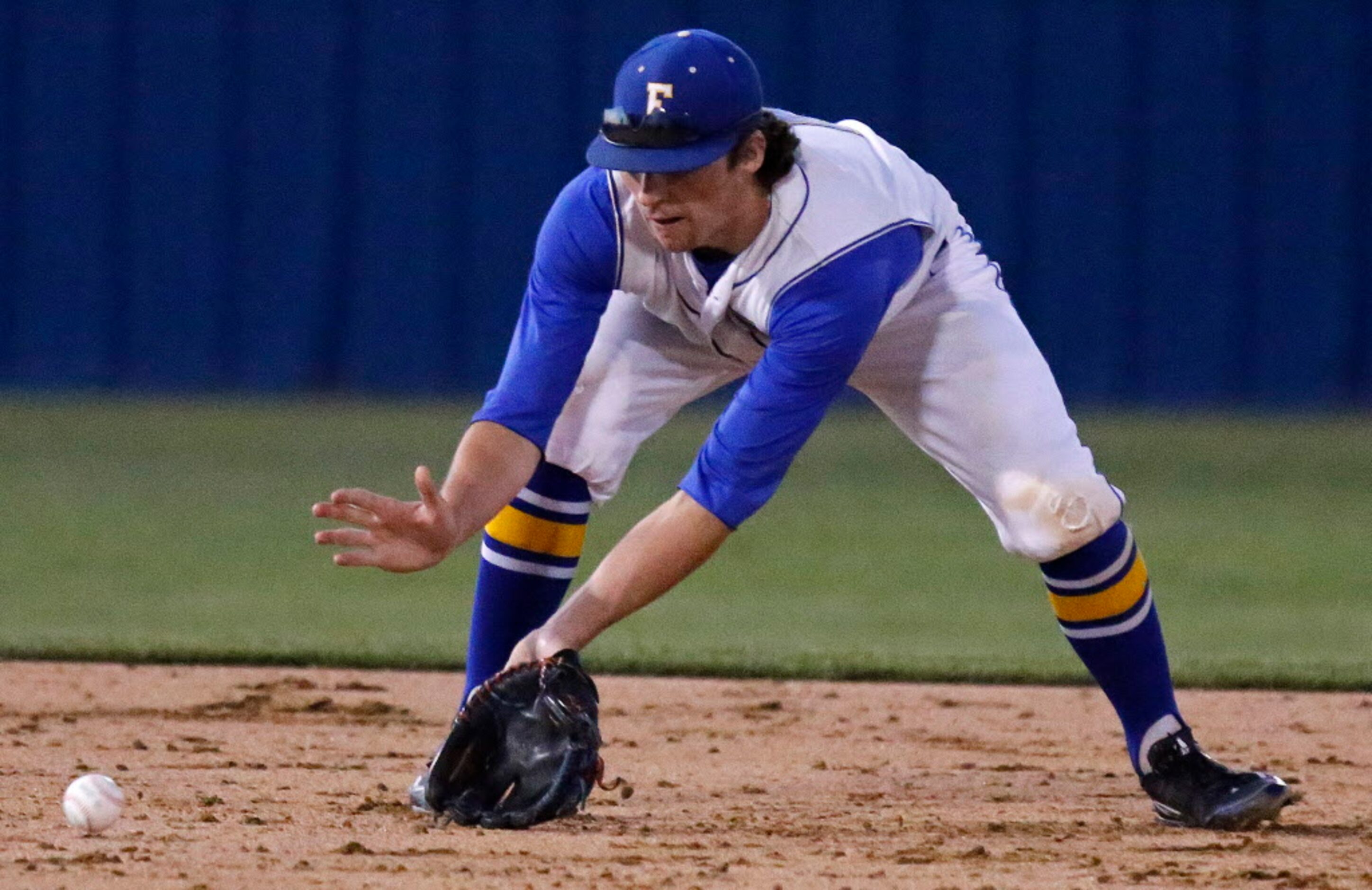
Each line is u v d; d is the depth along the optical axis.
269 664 22.36
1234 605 29.22
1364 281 69.00
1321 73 68.56
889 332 13.40
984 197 69.25
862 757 17.03
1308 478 48.22
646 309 13.99
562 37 69.56
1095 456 53.09
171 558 33.38
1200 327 69.31
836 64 69.12
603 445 14.27
